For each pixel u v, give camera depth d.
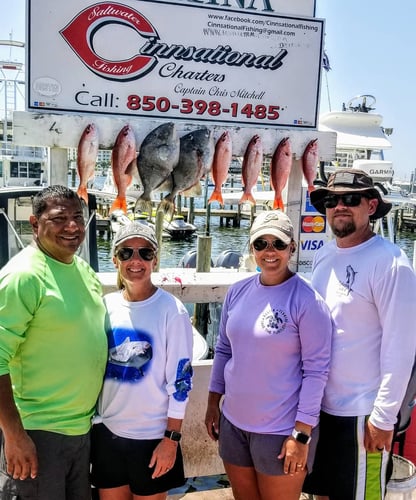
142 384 2.16
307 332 2.14
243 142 3.81
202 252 7.88
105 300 2.29
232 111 3.81
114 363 2.18
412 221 29.52
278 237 2.17
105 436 2.20
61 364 2.04
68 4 3.42
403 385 2.09
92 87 3.52
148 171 3.60
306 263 5.25
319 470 2.35
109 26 3.50
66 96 3.49
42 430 2.04
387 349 2.10
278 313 2.17
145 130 3.59
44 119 3.42
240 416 2.26
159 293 2.25
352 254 2.28
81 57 3.48
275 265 2.20
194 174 3.70
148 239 2.17
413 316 2.09
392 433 2.12
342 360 2.22
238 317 2.28
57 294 2.03
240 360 2.25
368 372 2.21
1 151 27.97
